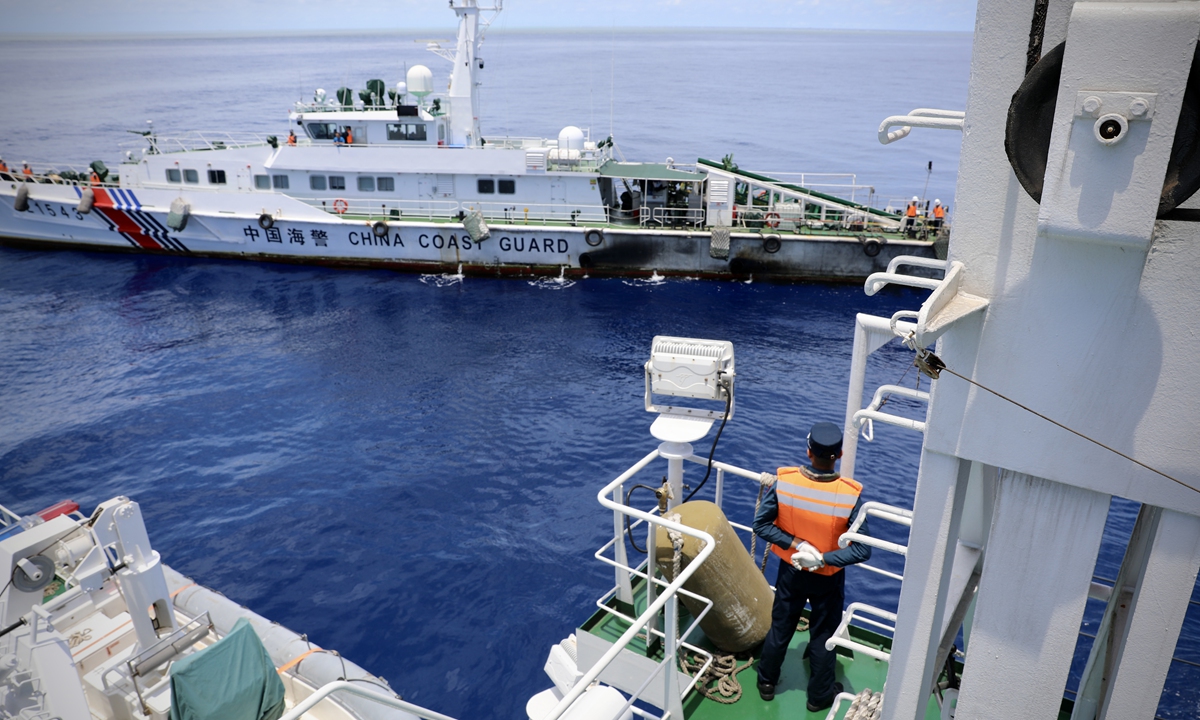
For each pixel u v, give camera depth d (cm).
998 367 207
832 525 377
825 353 2083
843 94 12988
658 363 471
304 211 2756
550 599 1100
